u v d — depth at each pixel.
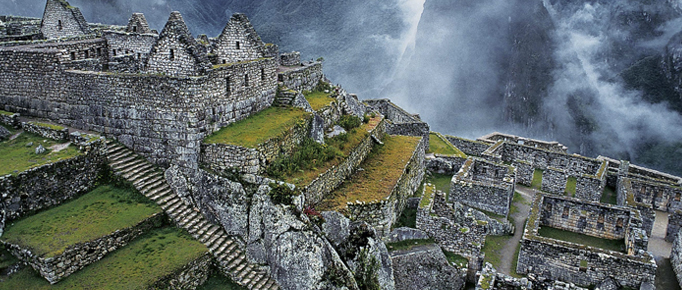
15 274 21.89
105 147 27.53
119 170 27.27
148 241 24.75
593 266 29.41
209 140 27.23
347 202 28.39
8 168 24.31
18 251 22.22
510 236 36.19
